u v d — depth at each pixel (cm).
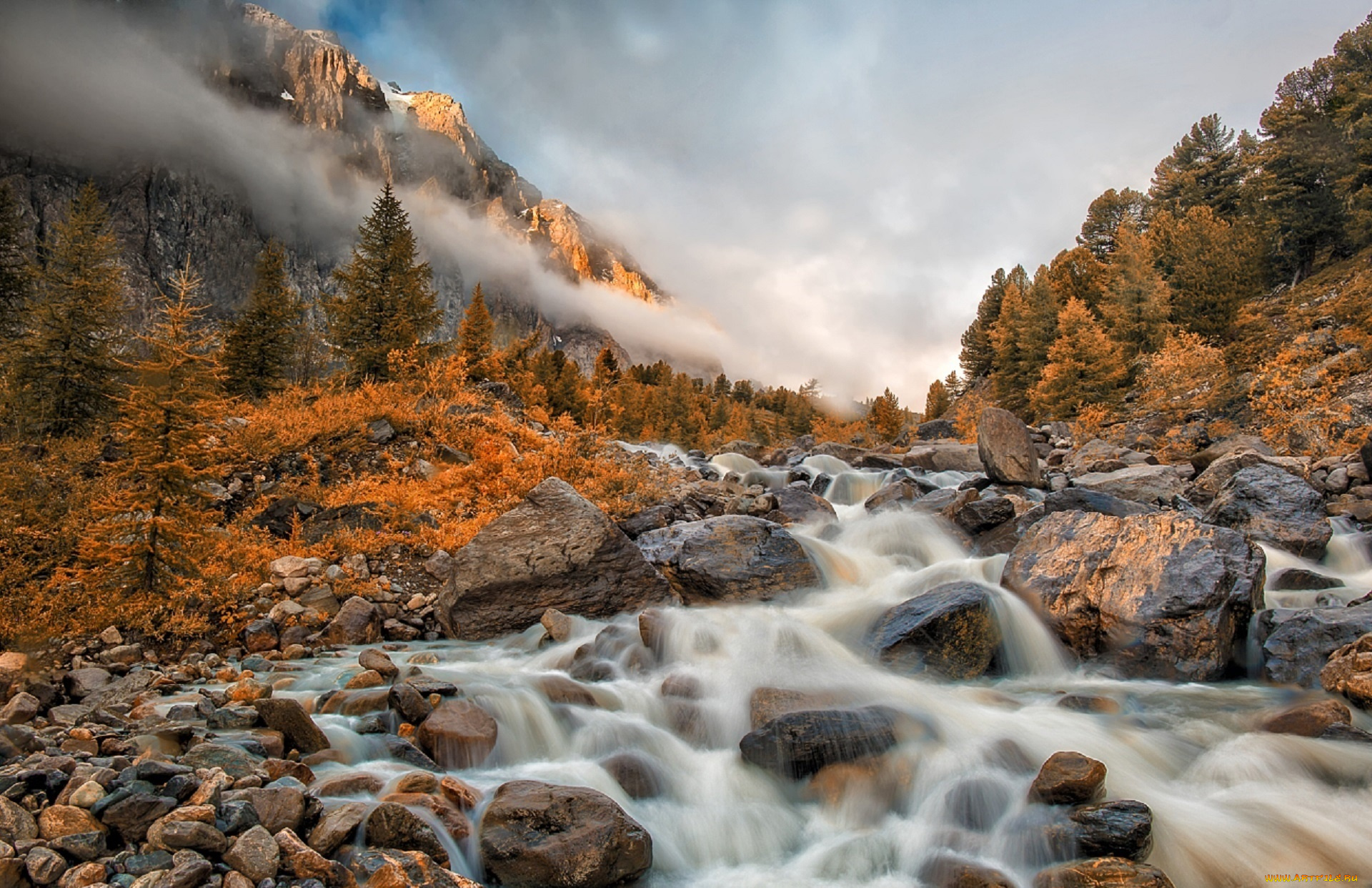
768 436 9494
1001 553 1265
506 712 686
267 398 2744
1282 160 5400
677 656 852
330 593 1036
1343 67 5572
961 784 573
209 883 391
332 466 1534
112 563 900
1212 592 845
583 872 462
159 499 923
